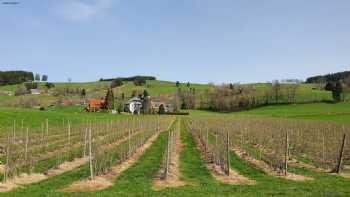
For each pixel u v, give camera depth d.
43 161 29.23
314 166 29.36
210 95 189.88
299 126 63.09
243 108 166.75
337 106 148.50
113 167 27.02
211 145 37.69
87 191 19.48
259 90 186.00
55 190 19.58
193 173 25.88
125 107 162.38
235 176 24.41
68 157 31.02
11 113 70.81
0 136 44.25
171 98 194.75
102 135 51.28
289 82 182.38
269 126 62.62
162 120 88.44
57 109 141.75
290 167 28.66
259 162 30.86
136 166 28.12
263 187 21.11
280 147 36.81
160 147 41.66
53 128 60.28
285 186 21.42
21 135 40.53
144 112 156.38
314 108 146.50
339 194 19.30
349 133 48.72
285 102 164.38
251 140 46.97
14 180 21.42
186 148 41.28
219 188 20.73
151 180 22.81
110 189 20.05
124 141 45.81
